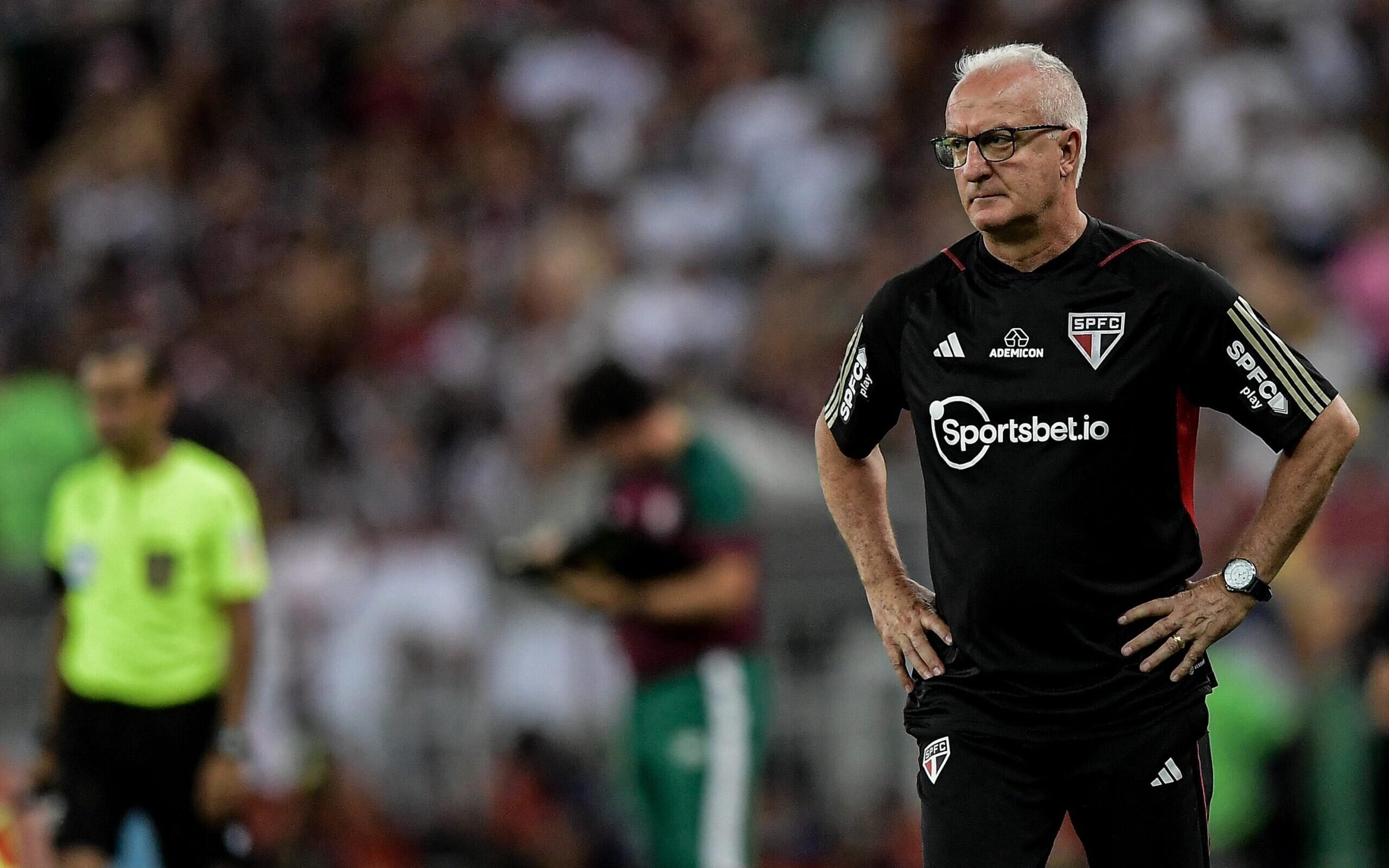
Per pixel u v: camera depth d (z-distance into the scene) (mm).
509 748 35688
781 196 48344
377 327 49938
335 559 39688
